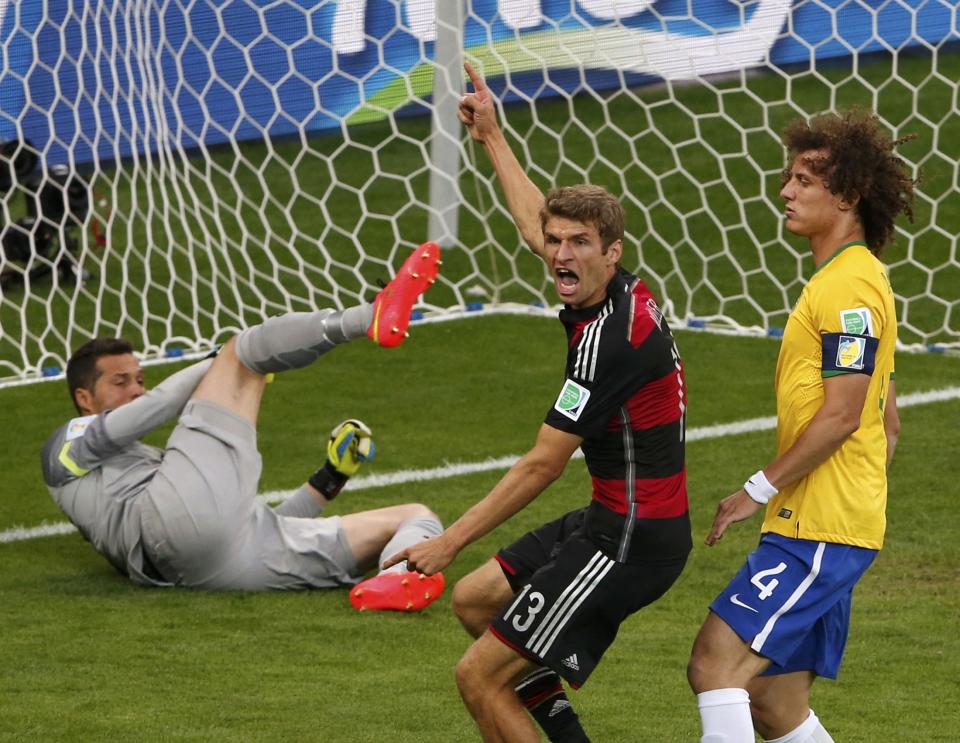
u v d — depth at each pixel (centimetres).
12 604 2064
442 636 1938
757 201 4506
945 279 3897
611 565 1346
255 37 4453
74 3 4075
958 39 4706
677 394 1352
